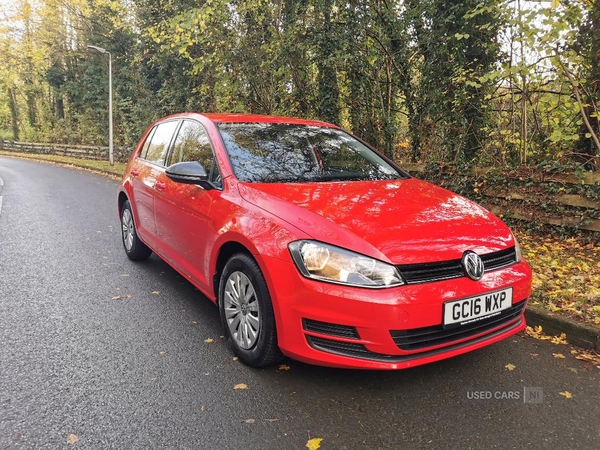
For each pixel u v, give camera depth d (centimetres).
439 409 267
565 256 544
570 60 578
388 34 826
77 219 838
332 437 241
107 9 2372
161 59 1816
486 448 234
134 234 540
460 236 284
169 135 481
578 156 652
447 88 769
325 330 263
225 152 367
